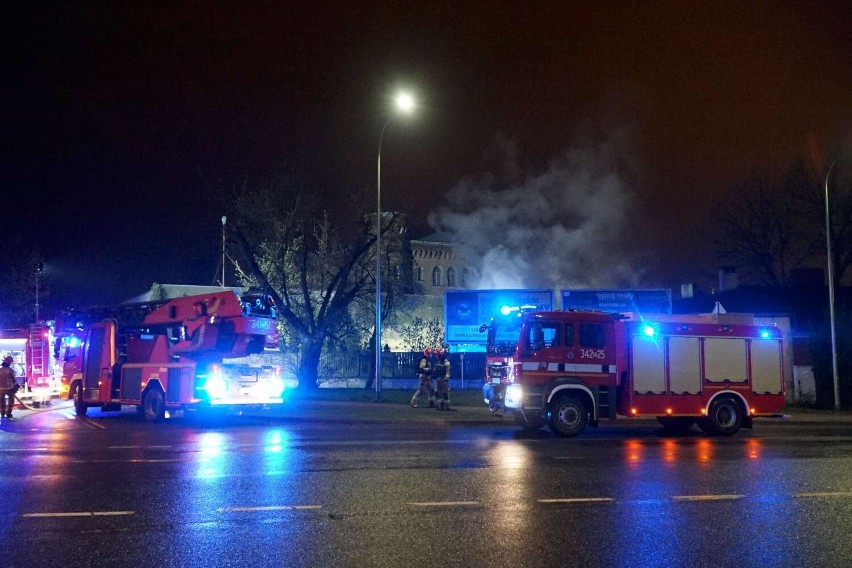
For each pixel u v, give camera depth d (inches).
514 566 272.7
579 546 300.4
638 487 425.7
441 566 271.4
